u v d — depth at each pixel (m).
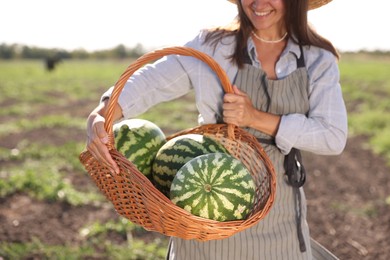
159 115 17.73
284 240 3.11
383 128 15.34
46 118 16.59
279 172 3.14
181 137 3.08
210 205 2.66
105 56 95.25
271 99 3.08
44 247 6.42
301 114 3.10
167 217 2.53
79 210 8.02
